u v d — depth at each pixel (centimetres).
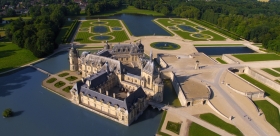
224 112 19100
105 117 18525
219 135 16550
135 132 17188
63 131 17050
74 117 18625
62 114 18925
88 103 19588
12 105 19800
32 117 18412
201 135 16512
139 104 18588
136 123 18138
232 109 19562
